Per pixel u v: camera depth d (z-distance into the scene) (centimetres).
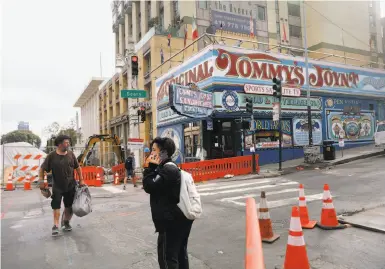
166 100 2412
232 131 1984
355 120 2509
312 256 459
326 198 600
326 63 2389
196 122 2028
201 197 991
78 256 492
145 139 2869
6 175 1839
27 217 805
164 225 333
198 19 3064
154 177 330
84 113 6850
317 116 2298
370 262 431
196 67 2042
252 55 2033
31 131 8494
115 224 687
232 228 622
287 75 2172
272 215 708
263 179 1403
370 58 4106
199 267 435
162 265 334
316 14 3838
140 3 4344
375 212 674
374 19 4319
